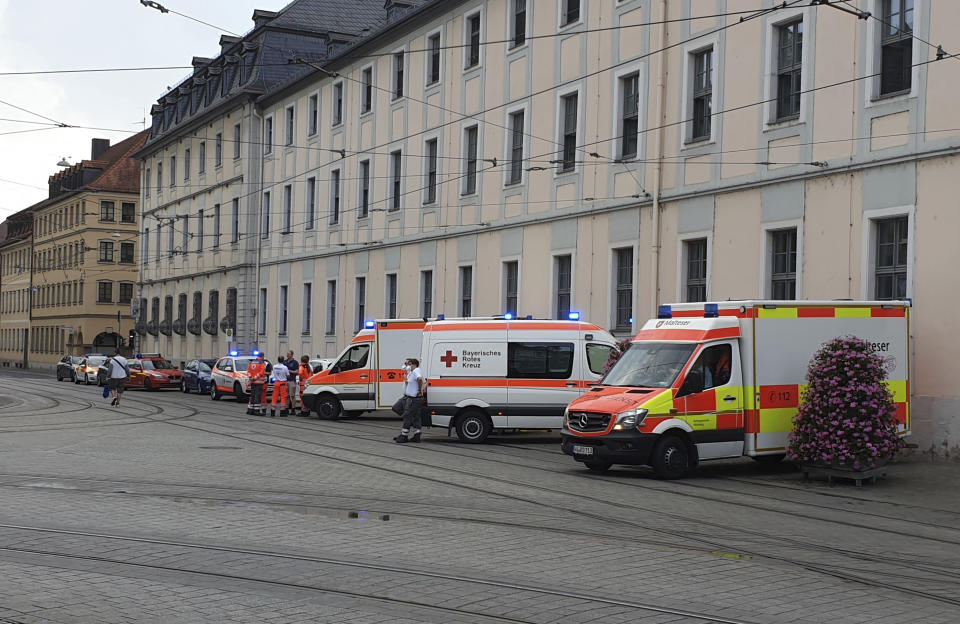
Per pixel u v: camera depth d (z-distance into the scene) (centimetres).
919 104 2050
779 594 884
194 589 876
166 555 1019
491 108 3500
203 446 2148
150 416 3116
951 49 1992
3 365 10881
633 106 2877
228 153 5766
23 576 921
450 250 3731
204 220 6134
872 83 2155
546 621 783
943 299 1991
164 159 6912
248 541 1095
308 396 3069
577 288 3052
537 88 3259
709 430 1764
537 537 1140
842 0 2053
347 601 838
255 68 5428
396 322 3027
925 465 1936
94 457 1916
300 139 5009
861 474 1673
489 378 2348
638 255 2806
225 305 5731
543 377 2353
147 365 5100
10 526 1170
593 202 2986
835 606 847
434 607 822
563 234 3122
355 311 4444
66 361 6103
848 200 2198
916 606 853
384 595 859
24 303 10444
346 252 4522
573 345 2375
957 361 1959
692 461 1753
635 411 1711
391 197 4175
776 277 2395
